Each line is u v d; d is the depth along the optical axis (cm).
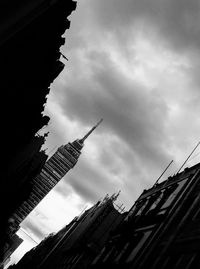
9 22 1533
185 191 2128
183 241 1669
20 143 3934
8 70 2766
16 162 4319
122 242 2548
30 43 2775
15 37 2456
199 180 2120
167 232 1933
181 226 1797
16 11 1492
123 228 2711
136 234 2389
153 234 2108
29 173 5506
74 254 4478
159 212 2306
